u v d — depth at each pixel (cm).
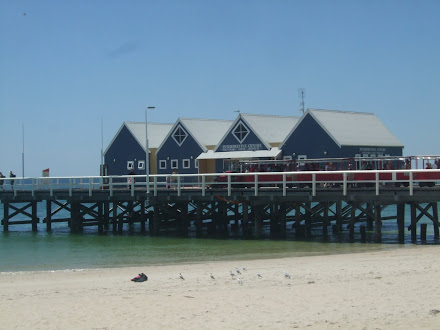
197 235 4084
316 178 3859
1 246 3650
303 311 1556
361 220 4312
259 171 4344
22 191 4709
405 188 3119
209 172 5653
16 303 1783
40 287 2088
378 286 1838
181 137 5878
